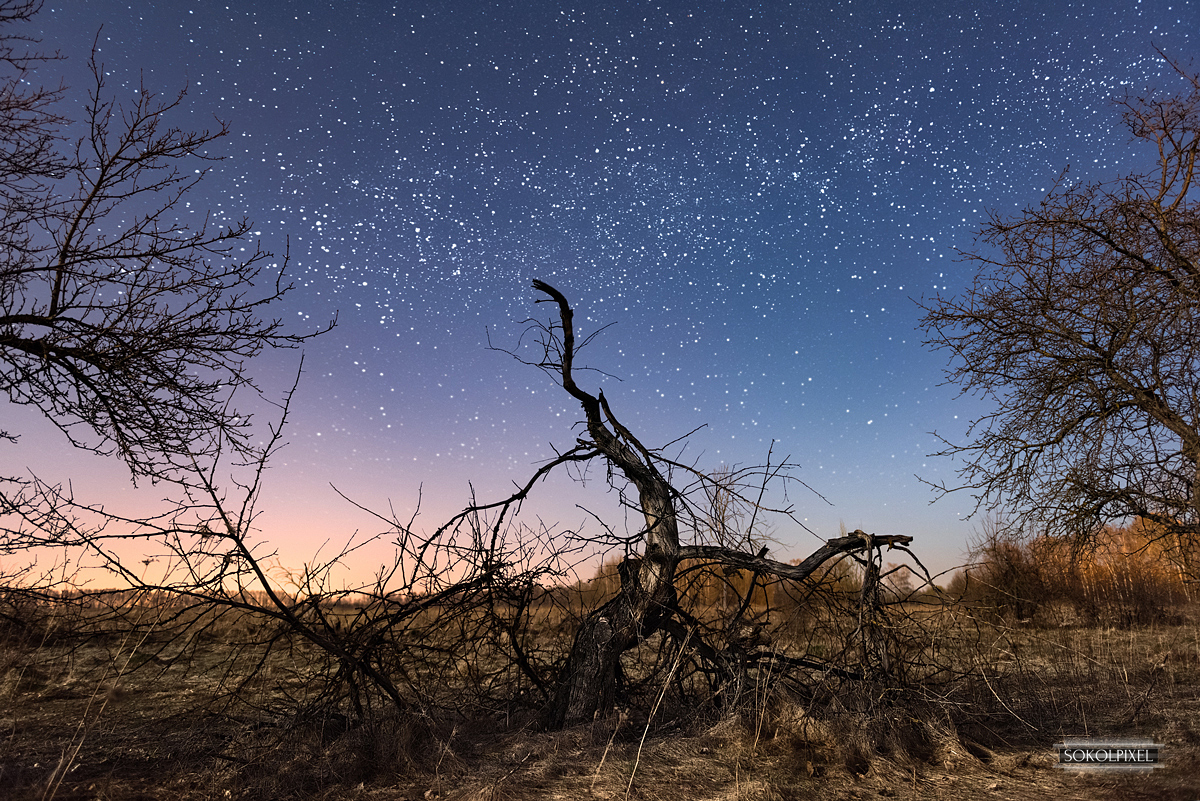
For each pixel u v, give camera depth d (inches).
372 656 200.2
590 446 234.8
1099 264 314.2
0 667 263.1
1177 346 295.7
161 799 144.7
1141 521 339.6
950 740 193.6
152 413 204.5
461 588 204.7
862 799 154.5
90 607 167.0
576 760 172.7
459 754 178.4
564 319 227.0
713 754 182.5
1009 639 238.4
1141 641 424.2
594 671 209.3
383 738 175.9
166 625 174.9
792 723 196.7
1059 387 326.0
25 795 141.9
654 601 215.0
